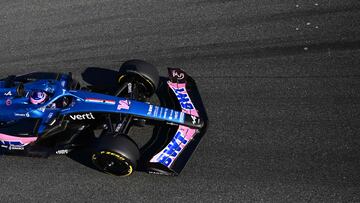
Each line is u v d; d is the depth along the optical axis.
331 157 6.89
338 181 6.57
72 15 10.27
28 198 6.86
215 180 6.79
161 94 8.23
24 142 7.09
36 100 7.08
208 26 9.57
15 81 7.86
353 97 7.78
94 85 8.58
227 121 7.62
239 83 8.27
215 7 10.02
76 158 7.36
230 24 9.55
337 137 7.17
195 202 6.56
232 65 8.65
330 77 8.19
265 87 8.15
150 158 7.00
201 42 9.23
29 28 10.06
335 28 9.13
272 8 9.80
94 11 10.32
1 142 7.21
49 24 10.10
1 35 9.97
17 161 7.41
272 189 6.58
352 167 6.72
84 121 7.25
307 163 6.85
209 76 8.48
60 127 7.18
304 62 8.54
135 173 7.05
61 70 8.92
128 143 6.47
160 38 9.42
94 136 7.65
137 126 7.70
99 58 9.11
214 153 7.15
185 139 6.95
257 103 7.87
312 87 8.05
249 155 7.06
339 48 8.71
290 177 6.70
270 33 9.23
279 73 8.38
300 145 7.12
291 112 7.65
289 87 8.10
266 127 7.45
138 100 7.71
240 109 7.80
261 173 6.80
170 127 7.42
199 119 7.05
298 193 6.50
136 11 10.18
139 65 7.57
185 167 6.99
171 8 10.15
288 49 8.84
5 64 9.23
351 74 8.19
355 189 6.45
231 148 7.19
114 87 8.48
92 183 6.98
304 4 9.79
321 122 7.43
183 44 9.23
